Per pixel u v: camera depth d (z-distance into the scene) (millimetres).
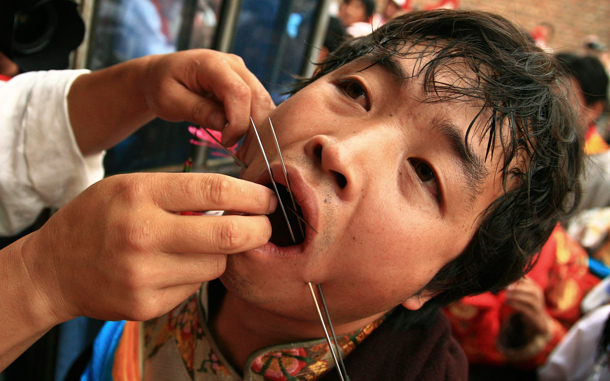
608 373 1251
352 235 575
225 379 751
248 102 733
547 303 1500
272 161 602
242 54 1829
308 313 645
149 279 505
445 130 593
